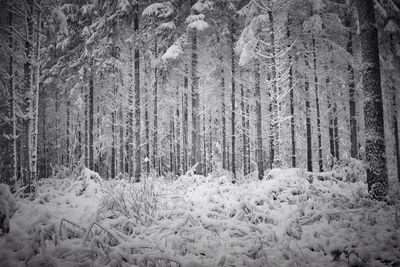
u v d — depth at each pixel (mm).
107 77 22656
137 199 7035
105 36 19016
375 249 5531
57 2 15273
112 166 24578
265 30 14664
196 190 8617
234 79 19328
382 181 8523
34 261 4492
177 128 25891
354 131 17953
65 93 25781
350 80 18062
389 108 20719
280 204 8195
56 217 6168
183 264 4734
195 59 16688
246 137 21562
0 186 5594
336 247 5613
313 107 18688
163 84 20438
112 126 24594
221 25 18109
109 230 5336
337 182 10242
